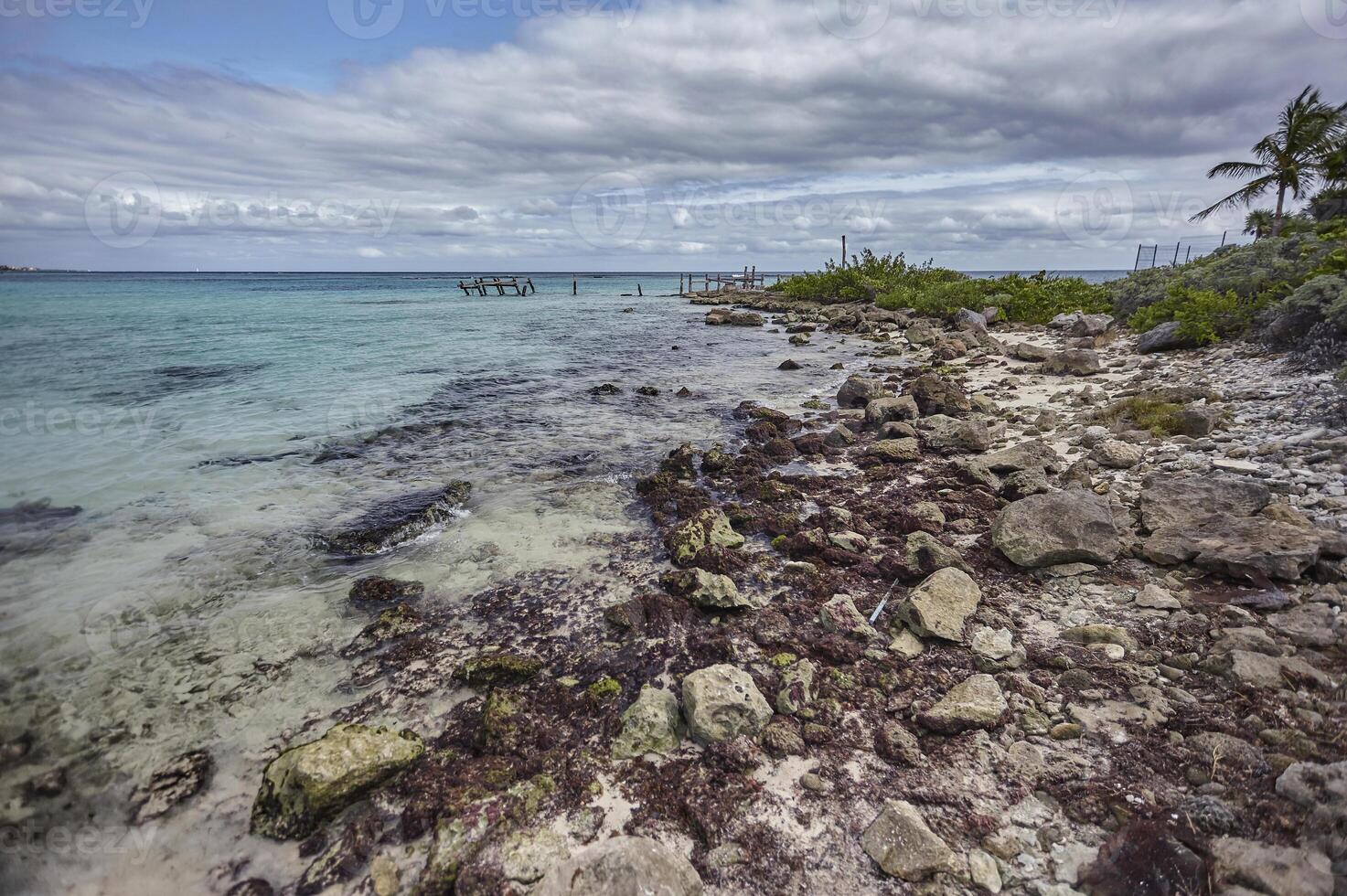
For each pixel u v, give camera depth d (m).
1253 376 10.55
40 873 3.11
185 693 4.44
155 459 9.49
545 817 3.30
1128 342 16.81
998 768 3.44
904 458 8.91
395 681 4.55
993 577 5.42
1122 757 3.39
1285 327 11.78
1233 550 4.92
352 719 4.18
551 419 12.14
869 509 7.16
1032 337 21.64
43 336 21.36
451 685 4.50
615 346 23.38
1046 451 7.90
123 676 4.62
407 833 3.27
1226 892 2.52
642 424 11.73
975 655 4.41
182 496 8.08
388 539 6.84
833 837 3.13
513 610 5.45
